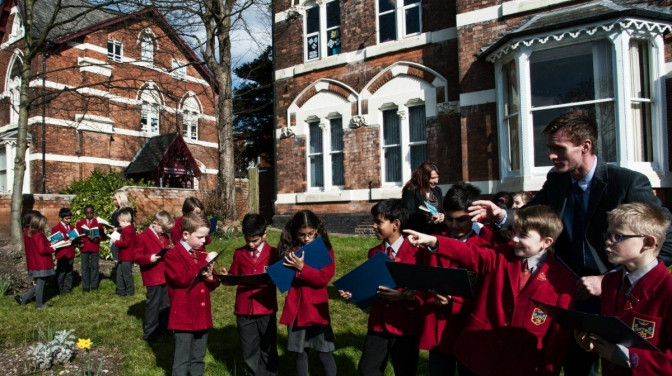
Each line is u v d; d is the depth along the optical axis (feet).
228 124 48.60
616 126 28.27
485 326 10.19
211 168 92.89
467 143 35.81
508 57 32.24
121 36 78.33
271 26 52.60
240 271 15.05
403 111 40.78
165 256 14.48
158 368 16.52
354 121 43.04
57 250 29.19
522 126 30.91
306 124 47.11
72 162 72.84
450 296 11.22
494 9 35.12
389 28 42.45
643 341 7.41
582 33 28.94
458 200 11.55
